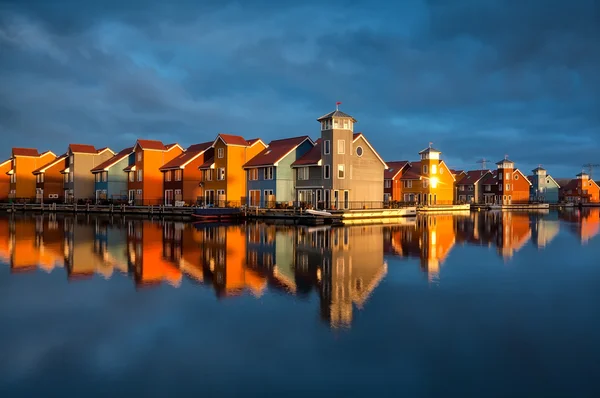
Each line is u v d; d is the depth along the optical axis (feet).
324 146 173.58
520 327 38.96
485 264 68.80
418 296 48.98
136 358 32.42
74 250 81.25
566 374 29.99
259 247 85.66
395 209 186.39
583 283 55.52
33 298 47.91
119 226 136.77
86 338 36.27
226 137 199.11
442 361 31.99
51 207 242.58
